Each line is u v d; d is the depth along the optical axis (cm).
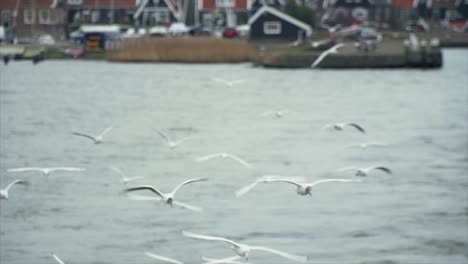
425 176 4153
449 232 3406
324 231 3409
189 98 6538
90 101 6328
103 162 4419
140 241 3303
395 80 7444
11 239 3312
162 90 6919
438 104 6234
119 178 4094
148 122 5553
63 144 4809
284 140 4984
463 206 3684
